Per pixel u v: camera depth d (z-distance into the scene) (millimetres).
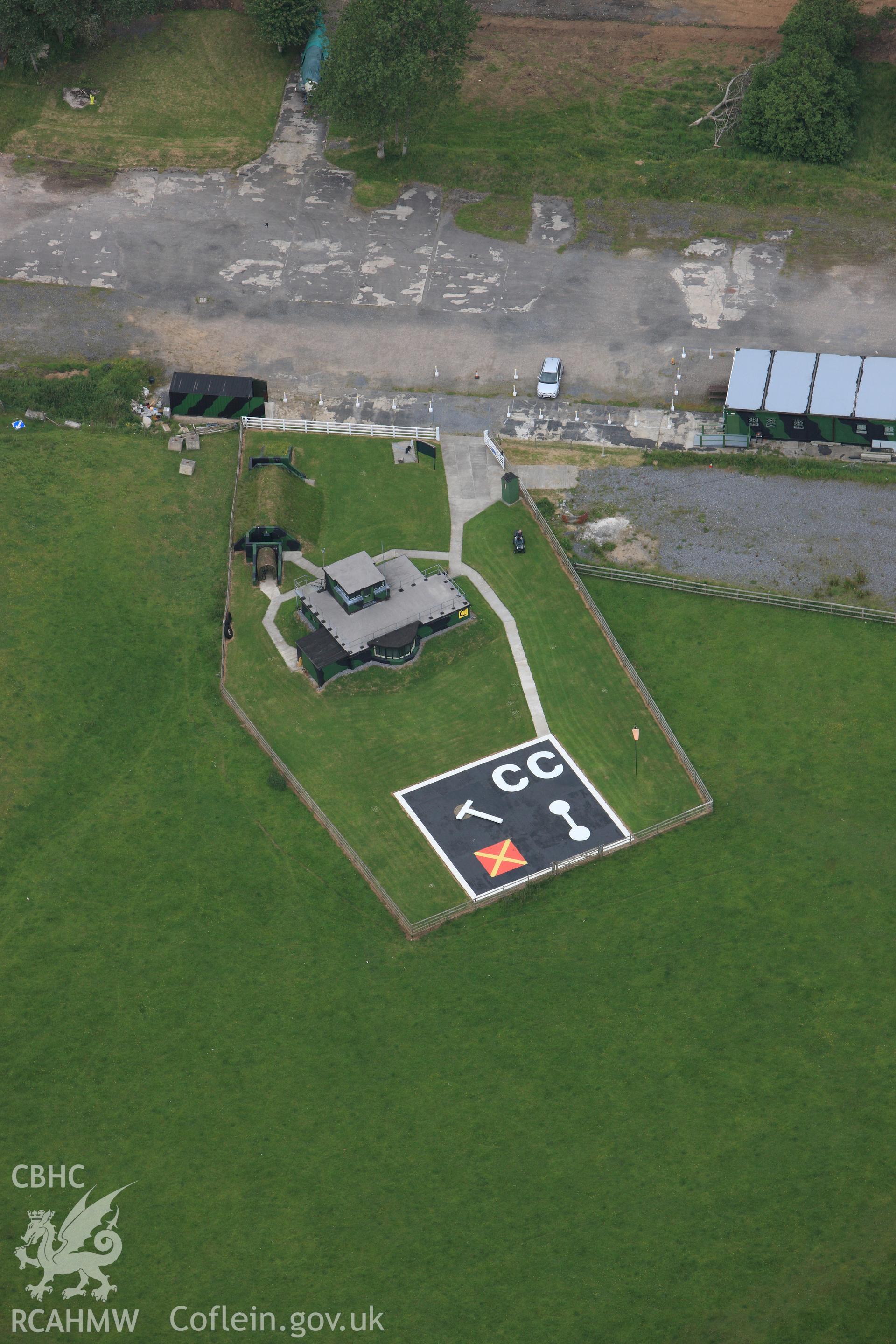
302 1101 74625
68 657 92750
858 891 82188
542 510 102500
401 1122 73812
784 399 104250
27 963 79750
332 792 86750
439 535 101000
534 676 92562
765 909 81500
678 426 108875
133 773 87750
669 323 116812
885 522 101625
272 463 103938
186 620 95375
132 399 109250
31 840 84750
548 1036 76688
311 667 90938
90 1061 76188
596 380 112500
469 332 116375
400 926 81000
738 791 86875
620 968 79250
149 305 117812
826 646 94250
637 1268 69250
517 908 81688
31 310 116625
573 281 120250
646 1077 75188
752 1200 71125
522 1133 73375
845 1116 73688
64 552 98500
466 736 89500
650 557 99688
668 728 89000
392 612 93000
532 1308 68125
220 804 86438
